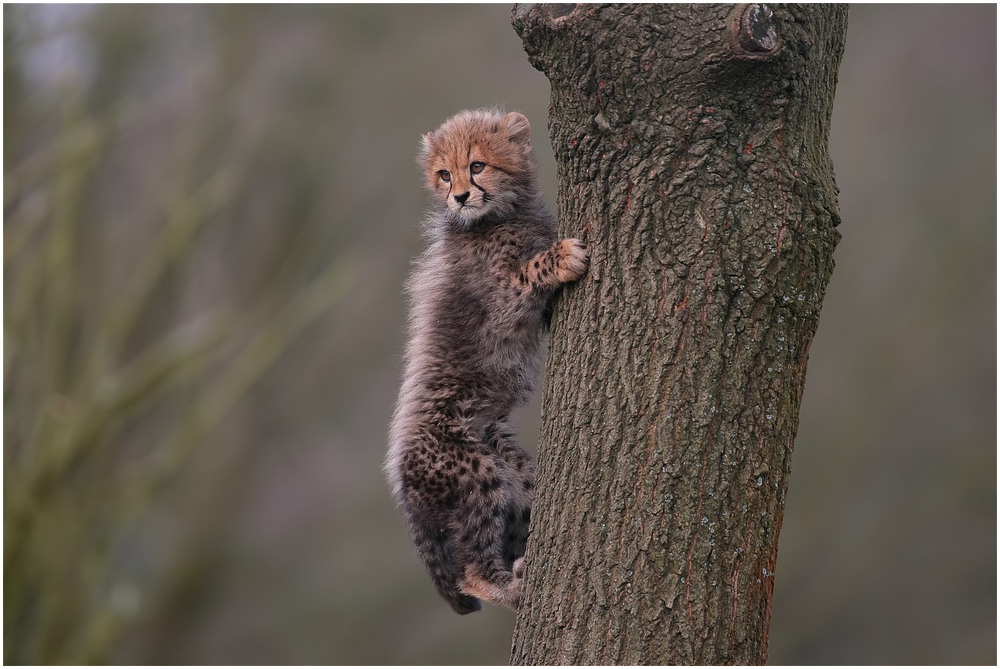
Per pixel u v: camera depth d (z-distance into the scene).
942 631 18.58
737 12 4.39
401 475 6.65
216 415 13.96
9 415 12.94
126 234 17.50
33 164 11.96
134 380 12.82
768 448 4.56
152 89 16.88
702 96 4.50
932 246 17.98
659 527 4.50
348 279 15.61
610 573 4.54
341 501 20.03
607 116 4.64
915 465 18.59
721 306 4.52
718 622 4.46
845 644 18.72
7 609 12.60
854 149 17.62
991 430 18.36
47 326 13.38
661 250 4.59
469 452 6.49
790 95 4.52
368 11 17.67
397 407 6.97
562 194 5.04
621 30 4.52
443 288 6.77
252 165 17.73
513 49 17.48
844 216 17.52
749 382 4.53
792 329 4.58
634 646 4.47
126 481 13.66
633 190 4.63
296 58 17.95
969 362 18.27
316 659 18.16
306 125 17.77
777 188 4.52
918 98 17.92
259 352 14.43
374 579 18.61
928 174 17.92
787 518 17.92
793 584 18.30
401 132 17.89
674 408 4.54
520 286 6.14
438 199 7.08
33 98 14.01
